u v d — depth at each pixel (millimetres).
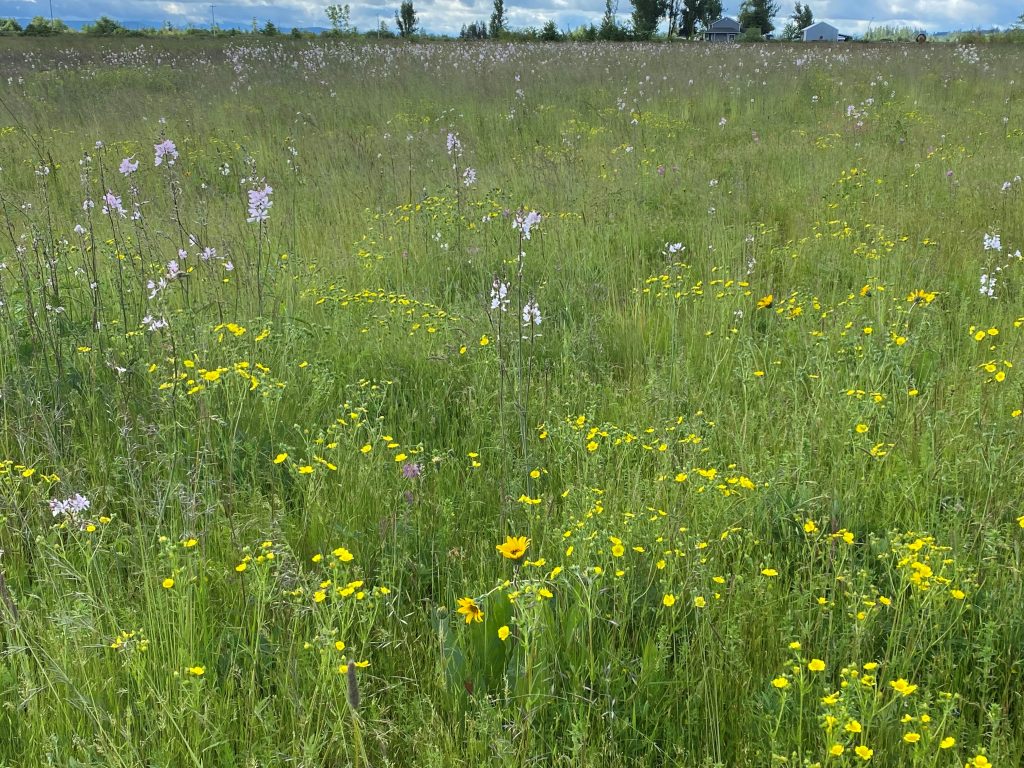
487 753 2264
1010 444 3553
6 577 2973
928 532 3145
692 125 14391
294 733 2240
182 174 10336
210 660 2576
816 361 4520
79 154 11211
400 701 2514
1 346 4496
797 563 3018
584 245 7137
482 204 8312
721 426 4133
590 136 13156
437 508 3361
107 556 2984
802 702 2271
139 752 2184
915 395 4223
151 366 4203
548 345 5289
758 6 73000
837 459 3570
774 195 9094
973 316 5488
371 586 3025
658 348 5379
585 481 3381
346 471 3539
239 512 3350
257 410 4125
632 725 2344
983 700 2312
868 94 16469
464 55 23047
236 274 5812
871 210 8047
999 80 17969
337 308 5488
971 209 7906
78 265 6016
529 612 2398
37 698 2320
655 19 69438
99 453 3689
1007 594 2717
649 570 2854
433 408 4371
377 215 8242
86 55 24516
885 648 2646
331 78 18828
